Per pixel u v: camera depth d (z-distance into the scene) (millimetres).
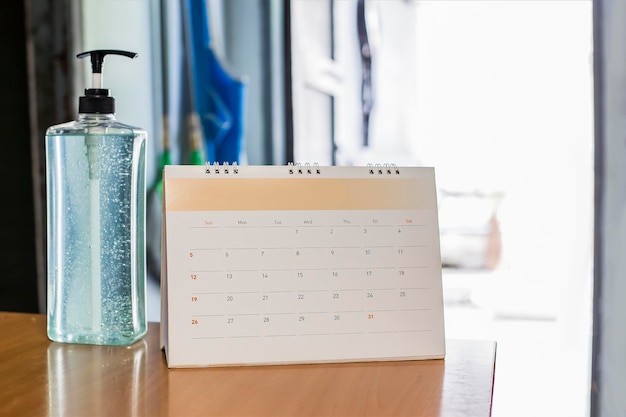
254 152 1794
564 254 1736
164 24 1762
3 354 588
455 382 522
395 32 1784
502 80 1746
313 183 589
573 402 1581
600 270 1484
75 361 569
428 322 582
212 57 1785
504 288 1775
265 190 580
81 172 602
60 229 613
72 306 614
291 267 568
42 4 1739
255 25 1783
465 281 1795
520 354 1705
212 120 1785
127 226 609
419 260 589
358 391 500
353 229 584
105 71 1730
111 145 599
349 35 1791
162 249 576
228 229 565
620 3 1467
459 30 1759
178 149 1774
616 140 1472
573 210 1727
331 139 1800
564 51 1706
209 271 556
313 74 1794
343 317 569
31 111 1732
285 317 562
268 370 544
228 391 496
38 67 1737
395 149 1800
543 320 1749
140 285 626
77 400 479
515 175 1758
